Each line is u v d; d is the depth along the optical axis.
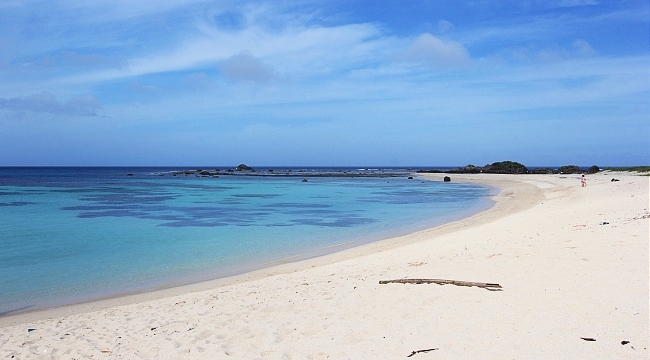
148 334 7.47
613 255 9.10
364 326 6.55
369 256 14.23
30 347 7.22
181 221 26.30
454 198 42.59
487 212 27.95
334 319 7.08
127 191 53.59
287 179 93.94
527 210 25.84
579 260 9.03
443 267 10.13
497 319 6.14
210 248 17.83
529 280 7.99
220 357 5.98
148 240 19.73
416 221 25.36
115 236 20.83
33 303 10.77
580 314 5.98
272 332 6.79
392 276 9.90
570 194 34.75
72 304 10.63
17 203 36.97
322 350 5.80
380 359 5.26
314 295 8.92
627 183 37.84
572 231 13.23
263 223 25.36
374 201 39.94
